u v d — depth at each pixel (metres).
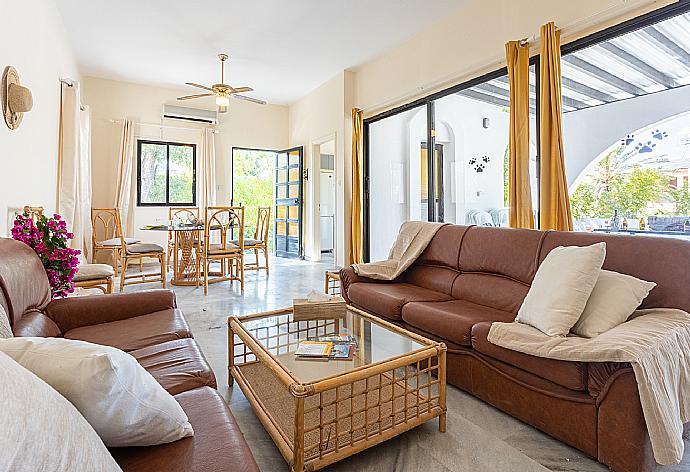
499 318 2.23
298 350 1.82
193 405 1.18
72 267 2.59
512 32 3.65
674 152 2.71
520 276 2.53
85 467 0.59
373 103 5.68
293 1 4.07
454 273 3.02
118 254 5.70
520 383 1.85
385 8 4.20
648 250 1.95
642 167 2.86
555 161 3.17
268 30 4.71
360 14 4.34
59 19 4.29
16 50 2.89
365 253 6.09
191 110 6.96
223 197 7.45
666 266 1.86
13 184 2.88
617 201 3.00
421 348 1.77
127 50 5.30
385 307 2.76
